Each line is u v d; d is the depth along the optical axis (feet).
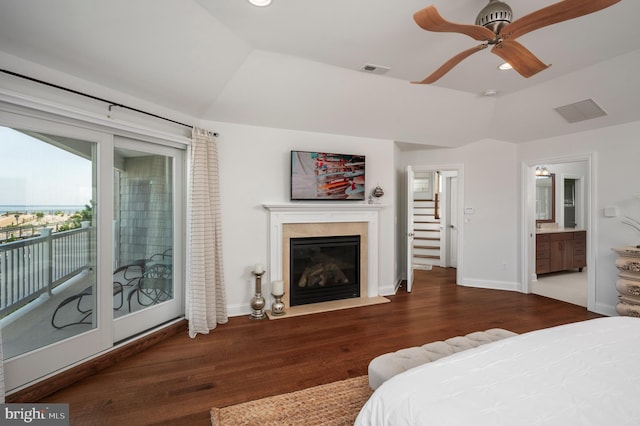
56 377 6.93
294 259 12.89
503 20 5.71
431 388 3.55
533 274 17.13
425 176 23.62
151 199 9.71
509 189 15.43
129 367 8.00
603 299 12.00
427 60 9.37
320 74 10.17
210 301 10.46
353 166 13.67
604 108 11.08
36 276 6.89
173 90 9.17
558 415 3.02
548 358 4.18
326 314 11.96
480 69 10.05
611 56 9.11
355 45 8.54
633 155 11.24
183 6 6.82
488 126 14.71
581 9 4.79
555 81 10.85
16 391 6.36
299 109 11.64
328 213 13.16
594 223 12.30
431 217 23.12
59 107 6.79
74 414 6.17
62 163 7.31
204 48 8.18
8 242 6.45
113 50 7.20
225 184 11.56
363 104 12.00
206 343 9.43
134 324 9.05
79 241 7.68
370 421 3.58
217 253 10.94
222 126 11.52
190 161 10.34
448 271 20.22
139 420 6.01
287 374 7.67
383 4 6.71
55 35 6.36
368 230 14.10
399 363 5.59
